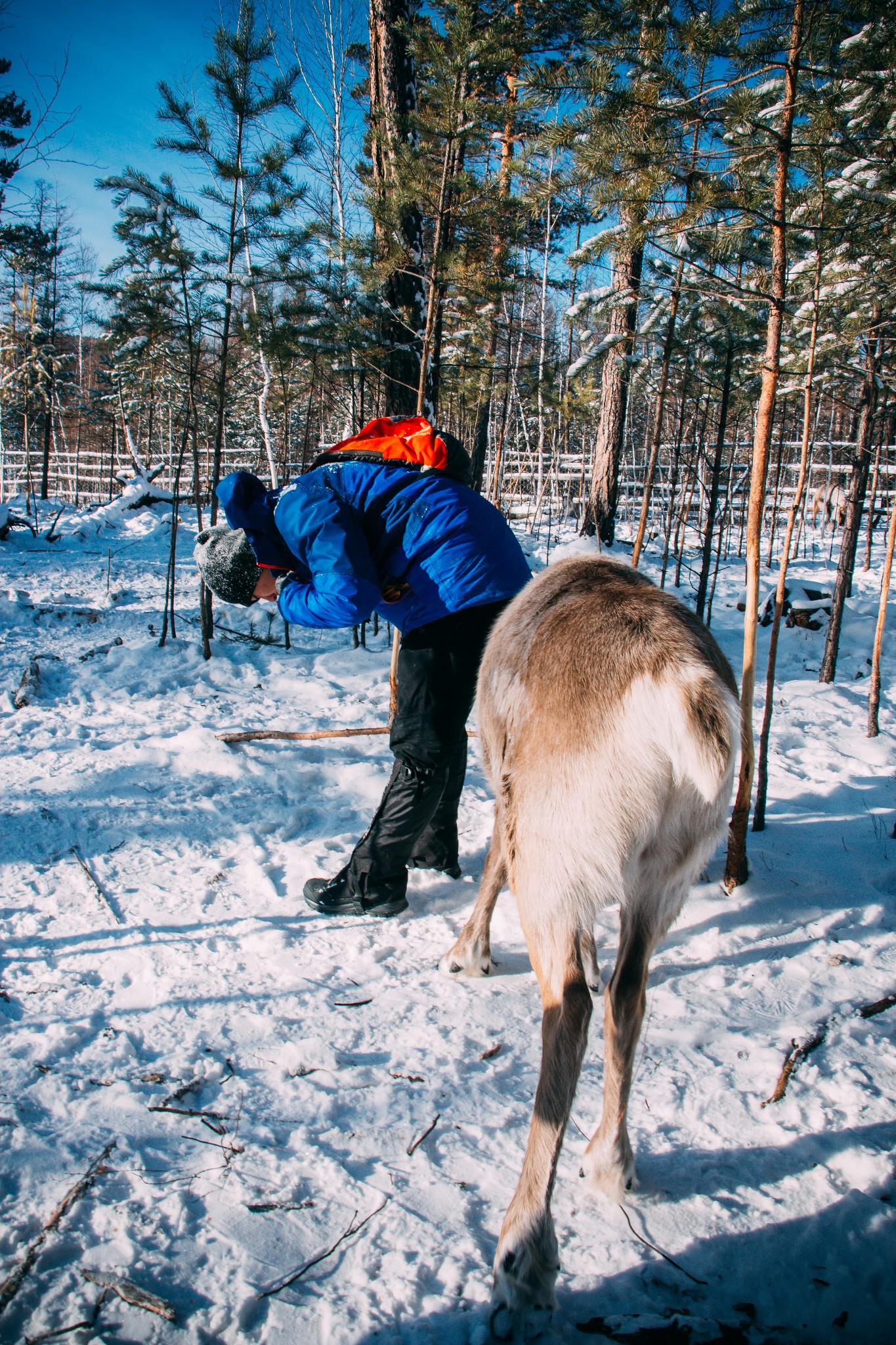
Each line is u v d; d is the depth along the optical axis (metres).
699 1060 2.34
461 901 3.29
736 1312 1.60
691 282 5.52
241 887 3.28
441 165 5.31
